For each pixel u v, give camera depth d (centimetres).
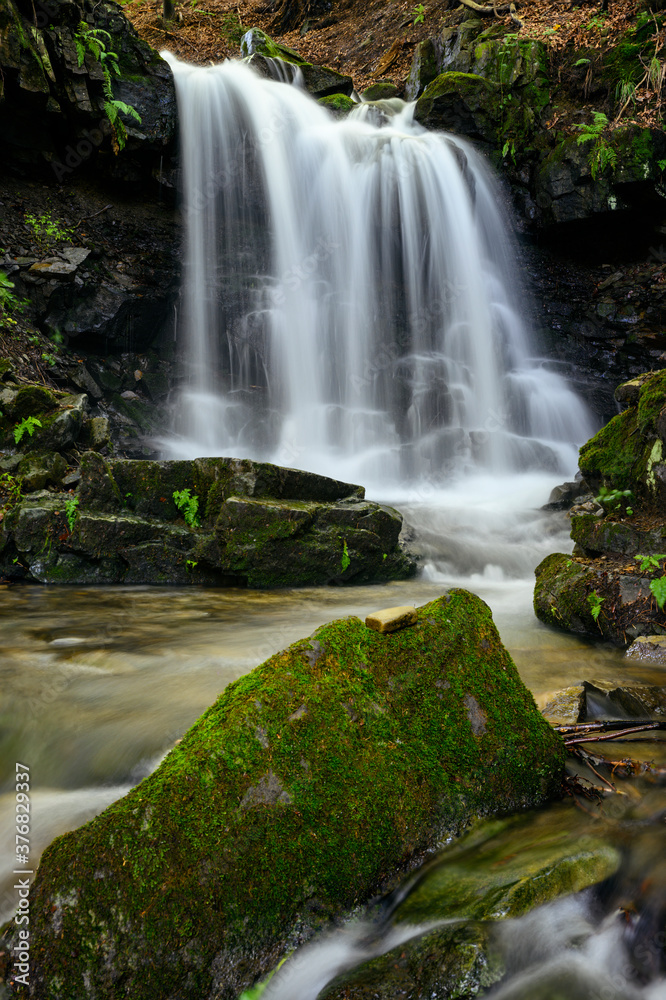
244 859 206
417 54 1600
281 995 196
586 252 1377
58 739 327
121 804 209
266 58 1435
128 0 2012
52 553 650
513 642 501
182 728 326
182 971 189
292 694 242
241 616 550
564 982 196
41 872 195
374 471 1184
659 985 200
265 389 1230
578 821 261
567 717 348
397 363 1328
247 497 676
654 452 552
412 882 230
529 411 1339
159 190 1162
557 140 1360
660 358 1268
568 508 892
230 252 1230
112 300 1039
